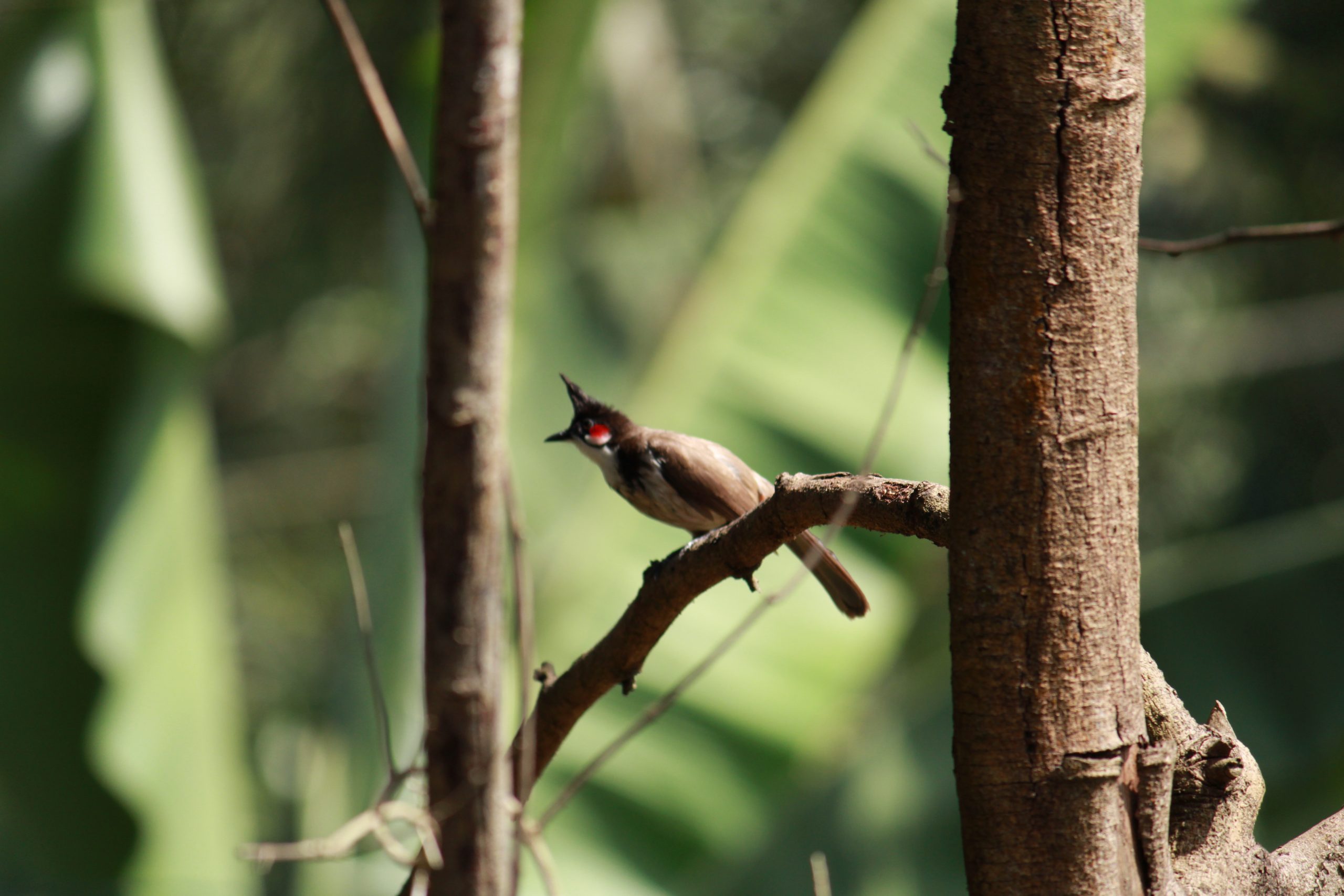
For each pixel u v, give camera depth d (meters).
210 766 9.77
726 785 10.10
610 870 9.88
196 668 9.66
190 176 10.27
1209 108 17.55
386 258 20.33
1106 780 3.55
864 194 10.94
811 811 11.39
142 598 9.38
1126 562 3.63
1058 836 3.57
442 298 3.10
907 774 11.60
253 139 20.22
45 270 8.96
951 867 11.23
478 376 3.10
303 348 22.27
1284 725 9.84
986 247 3.58
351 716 10.54
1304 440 17.38
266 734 16.81
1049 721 3.58
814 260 10.75
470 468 3.11
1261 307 17.50
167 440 9.41
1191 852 4.22
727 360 10.40
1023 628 3.58
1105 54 3.49
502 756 3.19
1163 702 4.39
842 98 11.32
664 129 19.41
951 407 3.73
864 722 12.04
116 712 9.20
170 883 9.41
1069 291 3.53
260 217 20.84
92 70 9.34
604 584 10.27
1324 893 4.15
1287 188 17.53
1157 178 18.08
